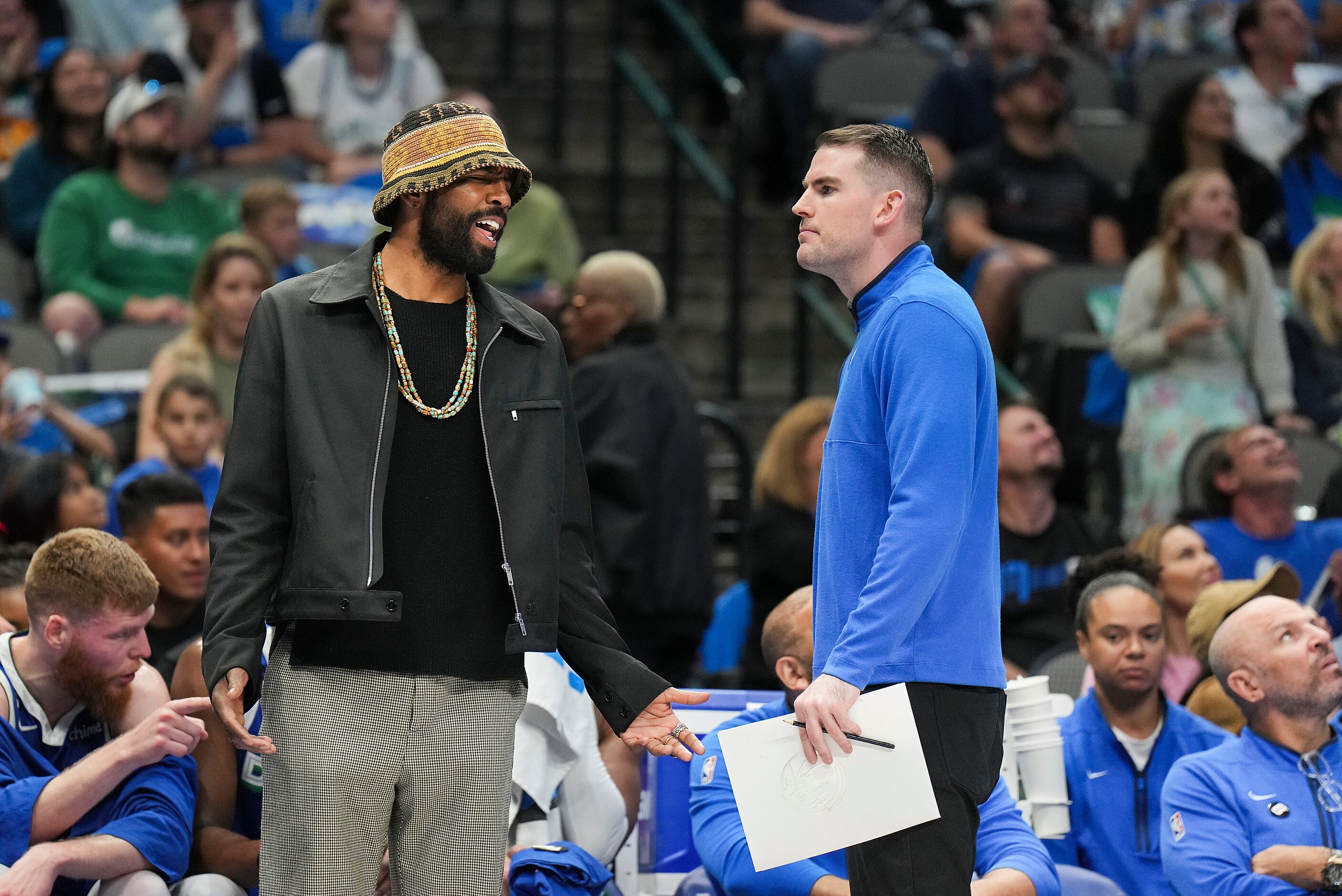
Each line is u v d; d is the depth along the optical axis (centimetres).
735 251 2862
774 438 2008
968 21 3419
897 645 939
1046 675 1734
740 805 984
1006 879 1259
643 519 1972
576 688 1396
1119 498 2322
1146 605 1523
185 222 2561
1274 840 1373
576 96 3406
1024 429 1942
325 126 2997
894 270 1004
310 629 976
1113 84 3269
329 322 991
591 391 2006
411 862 988
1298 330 2455
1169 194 2316
